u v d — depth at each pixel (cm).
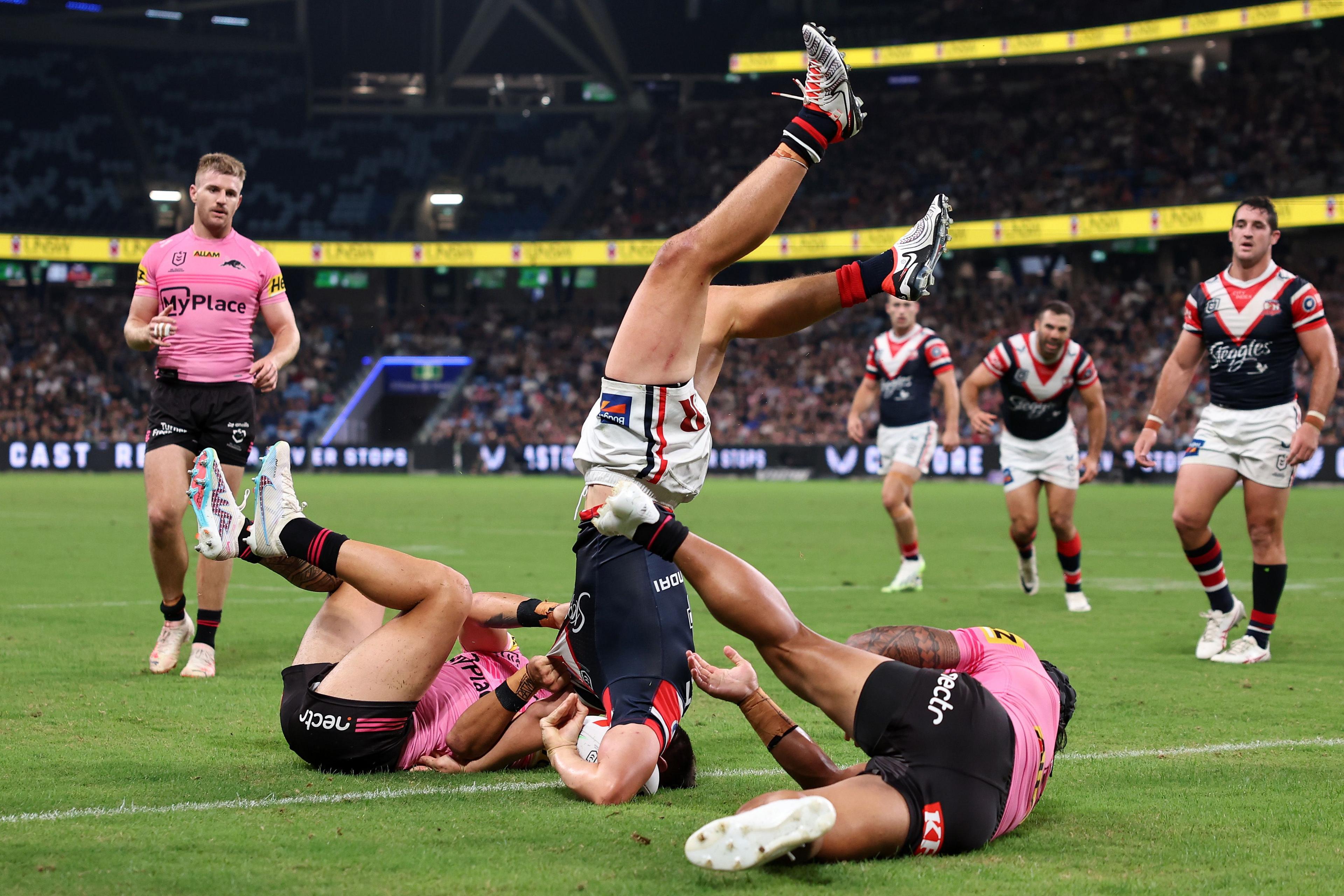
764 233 510
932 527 2373
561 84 6228
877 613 1158
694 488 533
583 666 527
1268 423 905
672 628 520
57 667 835
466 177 6244
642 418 514
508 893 380
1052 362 1227
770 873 401
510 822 464
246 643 965
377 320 6141
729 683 474
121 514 2505
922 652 504
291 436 5600
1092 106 5506
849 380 5306
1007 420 1279
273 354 871
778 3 5628
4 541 1888
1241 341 924
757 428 5228
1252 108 5181
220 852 420
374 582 542
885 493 1367
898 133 5734
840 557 1770
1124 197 5044
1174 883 400
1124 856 433
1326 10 4444
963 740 425
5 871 395
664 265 512
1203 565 932
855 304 543
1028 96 5662
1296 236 4928
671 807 494
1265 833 466
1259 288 923
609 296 6125
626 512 448
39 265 5838
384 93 6203
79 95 6000
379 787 523
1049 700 482
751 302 543
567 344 5978
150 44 5834
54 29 5709
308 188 6184
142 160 5997
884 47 5309
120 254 5400
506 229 6116
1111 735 657
